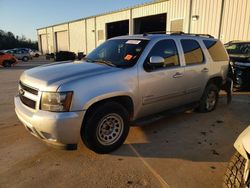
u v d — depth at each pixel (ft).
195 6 49.62
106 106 11.36
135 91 12.48
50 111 10.12
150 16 65.57
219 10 44.70
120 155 11.91
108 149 11.94
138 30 73.00
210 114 18.56
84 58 15.38
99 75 11.21
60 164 11.02
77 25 108.47
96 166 10.87
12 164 11.00
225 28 44.01
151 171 10.50
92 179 9.88
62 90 10.03
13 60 67.97
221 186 9.47
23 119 11.03
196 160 11.51
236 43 31.71
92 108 11.12
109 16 82.79
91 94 10.61
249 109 20.13
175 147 12.86
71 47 118.52
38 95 10.42
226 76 19.76
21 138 13.79
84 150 12.35
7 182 9.64
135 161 11.35
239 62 27.43
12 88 30.27
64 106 10.07
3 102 22.43
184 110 16.47
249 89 28.02
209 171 10.56
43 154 11.94
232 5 42.32
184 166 10.95
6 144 13.02
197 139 13.94
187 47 16.02
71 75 11.07
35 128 10.39
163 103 14.47
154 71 13.35
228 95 20.94
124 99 12.38
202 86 17.33
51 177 10.00
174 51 14.97
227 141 13.74
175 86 14.83
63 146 10.44
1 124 16.10
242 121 17.12
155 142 13.46
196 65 16.35
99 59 14.10
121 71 11.96
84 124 11.01
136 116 13.21
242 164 7.55
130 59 12.95
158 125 16.10
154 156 11.86
